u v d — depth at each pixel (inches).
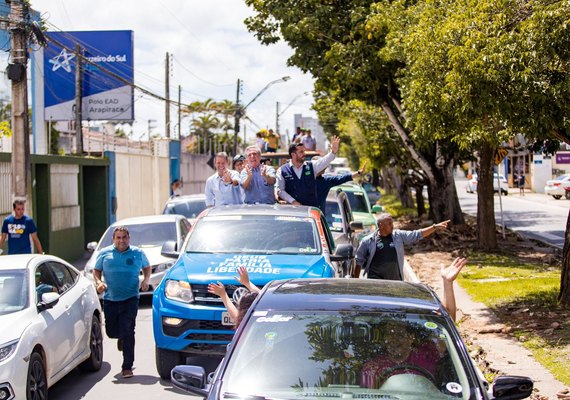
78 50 1114.7
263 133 1203.2
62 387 377.4
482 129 542.3
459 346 203.6
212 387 194.9
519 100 430.6
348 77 930.1
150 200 1494.8
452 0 508.7
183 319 366.3
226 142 3543.3
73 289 396.8
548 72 434.3
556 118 436.1
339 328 209.0
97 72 1558.8
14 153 676.7
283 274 369.7
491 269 741.3
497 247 896.3
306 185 490.6
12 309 331.6
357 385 190.4
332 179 504.4
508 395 199.6
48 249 907.4
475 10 460.1
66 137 2014.0
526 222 1411.2
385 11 828.6
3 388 289.3
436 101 482.3
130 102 1557.6
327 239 445.7
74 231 1008.9
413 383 190.7
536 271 721.0
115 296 392.2
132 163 1333.7
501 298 570.6
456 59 438.6
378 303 221.3
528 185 2721.5
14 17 669.9
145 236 667.4
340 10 974.4
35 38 714.8
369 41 929.5
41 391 321.7
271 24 1018.1
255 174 508.4
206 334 364.2
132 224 680.4
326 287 239.6
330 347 202.5
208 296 368.2
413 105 512.7
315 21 949.2
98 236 1136.2
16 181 676.1
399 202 2153.1
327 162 492.4
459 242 1010.1
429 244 991.6
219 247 409.4
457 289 633.6
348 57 933.2
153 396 357.1
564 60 432.1
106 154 1157.7
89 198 1136.2
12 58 676.1
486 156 886.4
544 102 427.2
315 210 446.3
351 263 520.1
